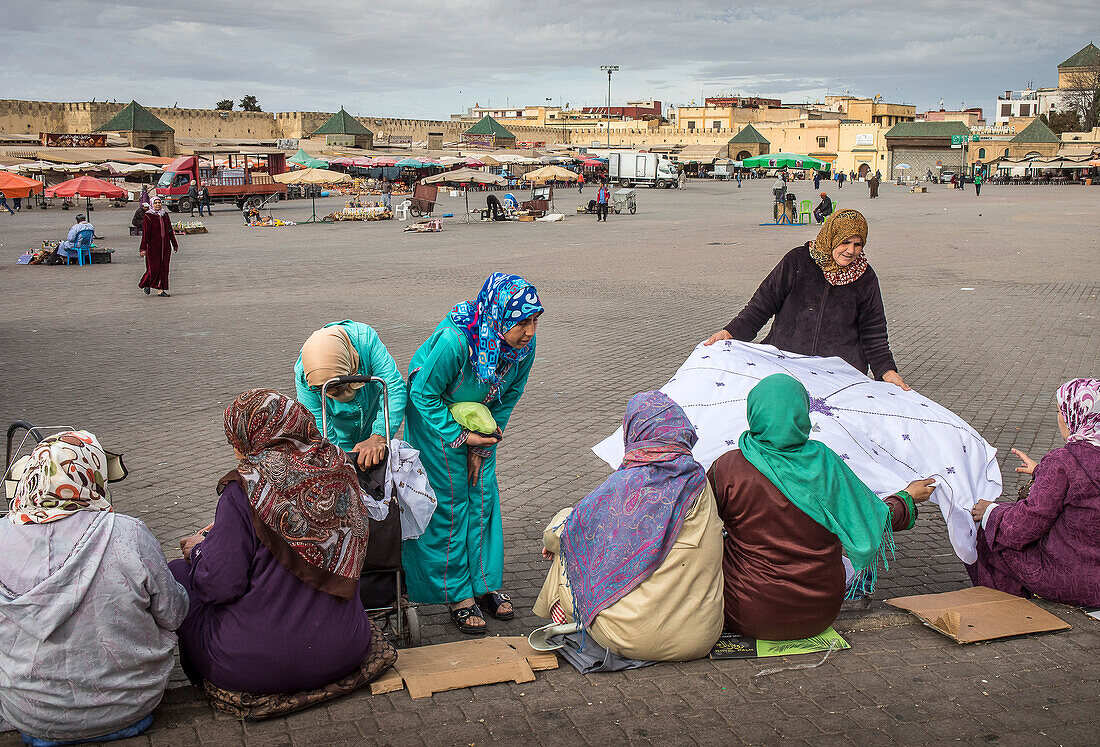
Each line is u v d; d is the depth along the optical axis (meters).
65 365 10.06
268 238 29.11
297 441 3.06
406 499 3.66
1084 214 37.25
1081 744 2.98
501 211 37.00
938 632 3.78
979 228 30.58
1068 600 3.92
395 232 31.47
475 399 3.93
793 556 3.48
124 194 32.50
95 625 2.85
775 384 3.49
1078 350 10.63
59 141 54.12
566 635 3.65
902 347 10.91
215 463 6.49
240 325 12.78
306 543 3.02
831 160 100.88
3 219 35.81
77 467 2.88
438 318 13.42
